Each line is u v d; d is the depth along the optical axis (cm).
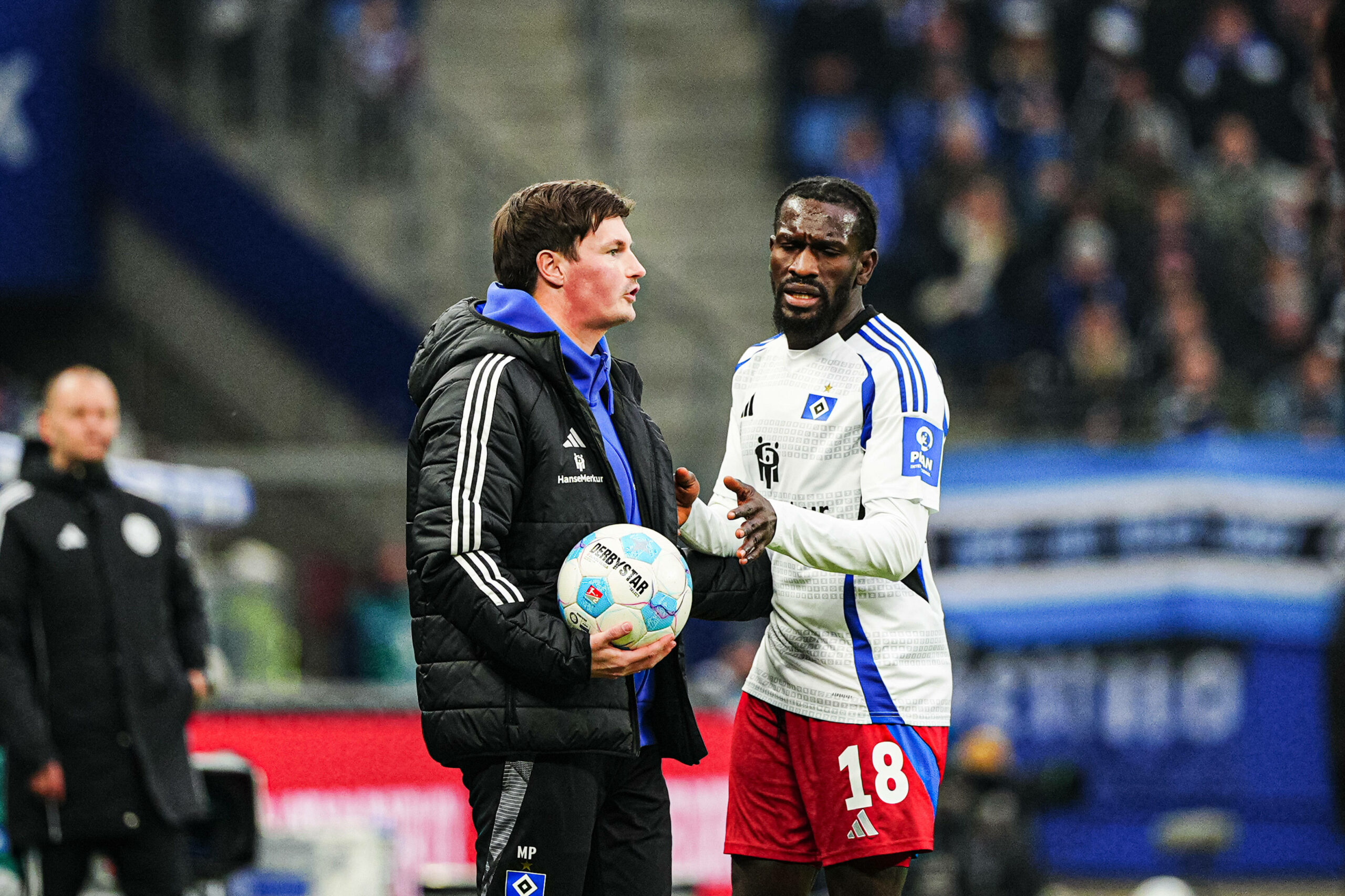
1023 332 4925
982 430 4828
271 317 4444
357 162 4781
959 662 3934
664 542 1295
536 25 5953
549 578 1298
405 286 4616
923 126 5206
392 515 4534
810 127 5384
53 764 1908
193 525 2978
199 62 4684
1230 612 3869
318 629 4278
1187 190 5241
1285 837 3850
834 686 1401
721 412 4691
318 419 4416
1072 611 3931
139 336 4531
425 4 5522
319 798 2439
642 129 5753
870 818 1383
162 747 1980
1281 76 5534
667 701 1366
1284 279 5075
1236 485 3888
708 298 5303
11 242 4350
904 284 5025
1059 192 5050
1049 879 3728
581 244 1355
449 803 2512
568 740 1264
